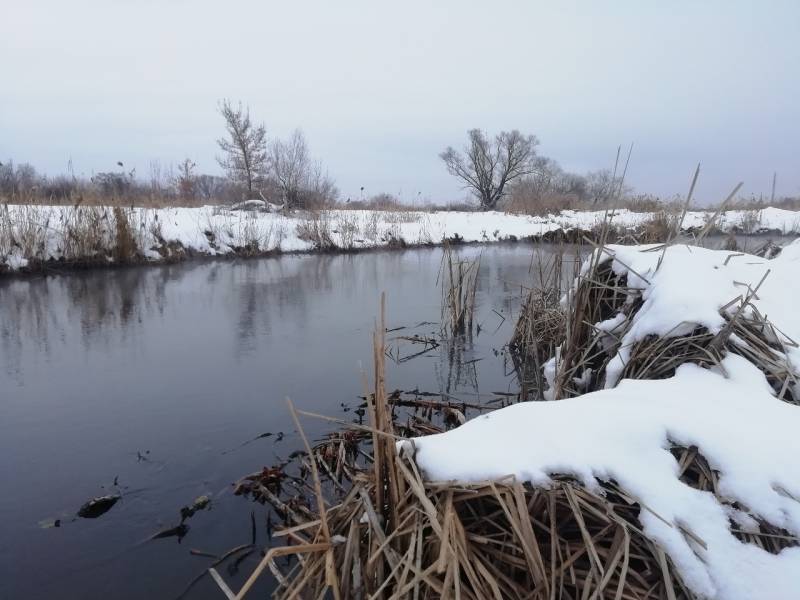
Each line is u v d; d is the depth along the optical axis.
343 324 8.21
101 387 5.52
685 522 1.68
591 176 38.78
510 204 31.47
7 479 3.73
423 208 29.50
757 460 1.82
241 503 3.38
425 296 10.48
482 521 1.84
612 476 1.80
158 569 2.80
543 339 6.53
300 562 2.00
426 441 1.96
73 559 2.90
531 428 1.98
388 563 1.79
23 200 13.03
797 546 1.64
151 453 4.08
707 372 2.54
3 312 8.90
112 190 17.84
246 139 25.66
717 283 3.03
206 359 6.44
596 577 1.64
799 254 4.12
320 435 4.31
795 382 2.48
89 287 11.12
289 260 16.38
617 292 3.80
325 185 25.88
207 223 16.89
